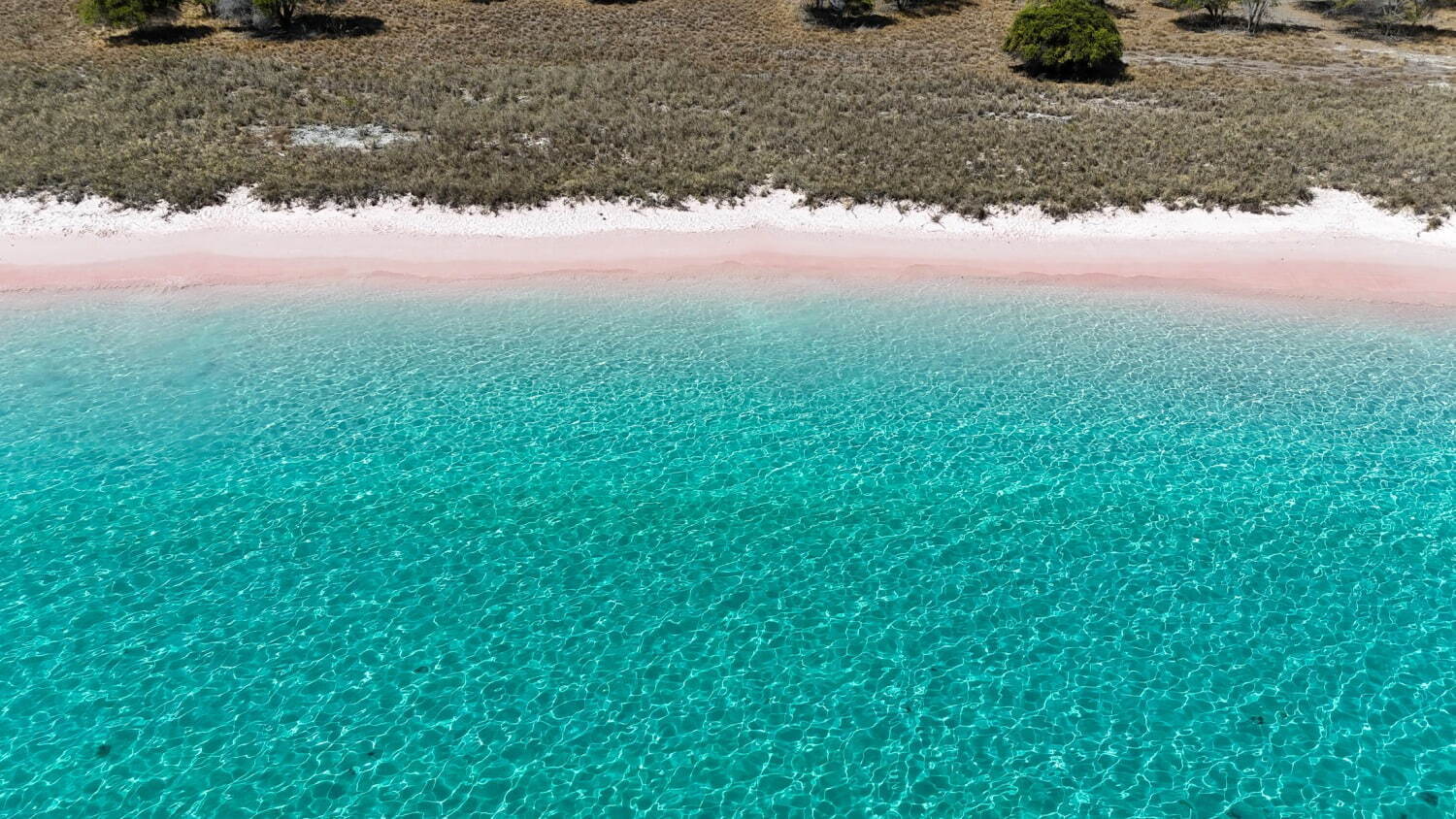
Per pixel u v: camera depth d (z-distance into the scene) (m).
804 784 8.50
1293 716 9.16
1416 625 10.34
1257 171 25.75
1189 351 17.31
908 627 10.38
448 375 16.14
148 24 40.19
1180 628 10.32
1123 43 43.81
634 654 9.98
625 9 48.28
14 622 10.19
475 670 9.74
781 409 15.12
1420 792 8.34
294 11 42.41
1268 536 11.88
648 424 14.60
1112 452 13.80
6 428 14.02
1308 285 20.67
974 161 26.84
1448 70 39.44
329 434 14.16
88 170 23.69
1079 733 9.02
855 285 20.73
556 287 20.42
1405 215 23.42
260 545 11.58
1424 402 15.26
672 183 24.81
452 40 41.19
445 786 8.42
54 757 8.61
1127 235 23.17
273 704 9.23
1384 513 12.30
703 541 11.83
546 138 28.28
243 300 19.30
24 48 36.91
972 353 17.23
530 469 13.35
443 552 11.55
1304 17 50.34
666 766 8.68
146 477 12.91
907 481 13.11
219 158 25.20
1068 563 11.41
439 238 22.53
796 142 28.00
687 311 19.20
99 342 17.16
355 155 25.97
